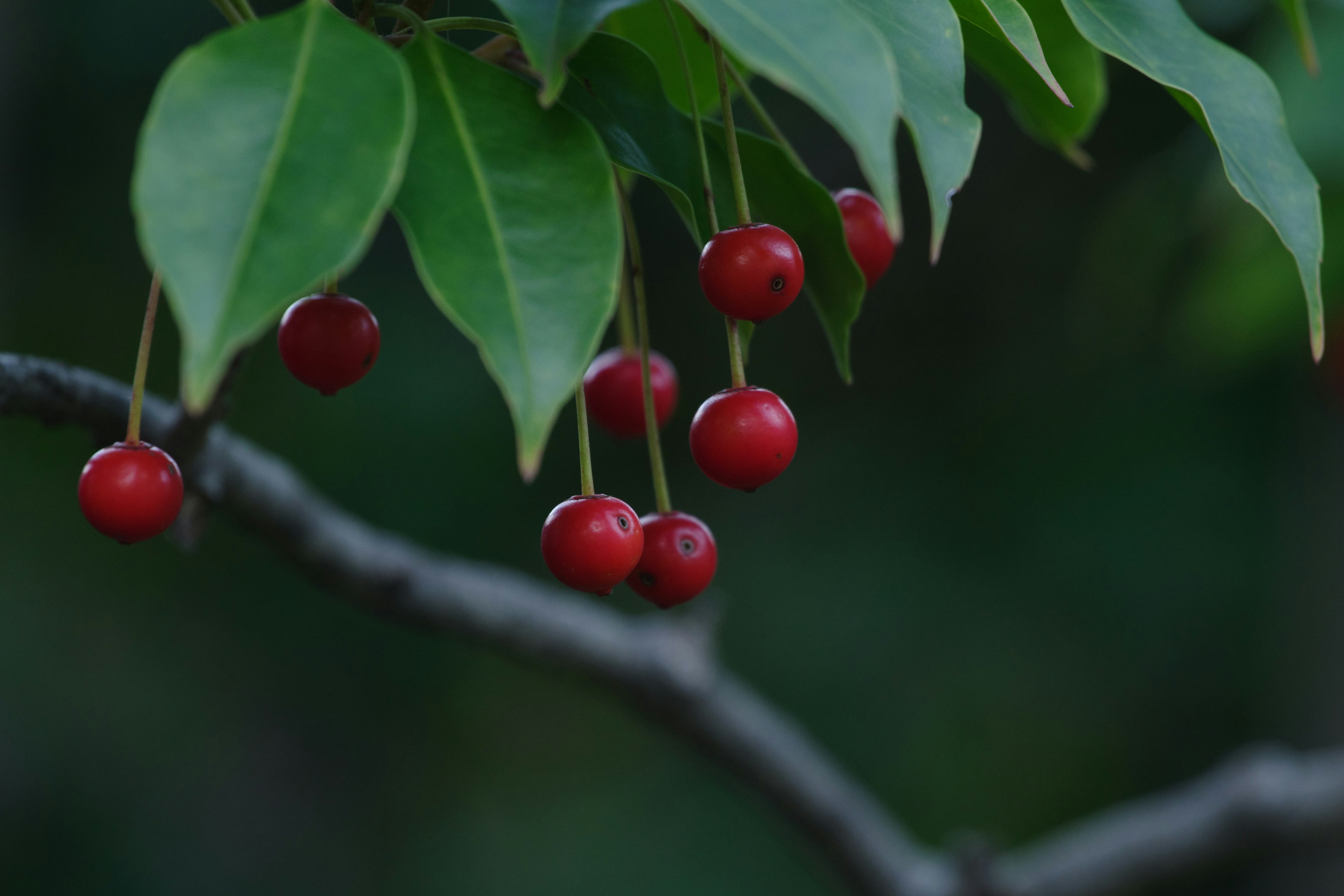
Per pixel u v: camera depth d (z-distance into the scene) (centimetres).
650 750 859
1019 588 850
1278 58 376
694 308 870
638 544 151
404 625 273
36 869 724
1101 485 861
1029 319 887
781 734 315
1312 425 723
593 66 149
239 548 812
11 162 738
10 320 712
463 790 835
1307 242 138
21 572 752
